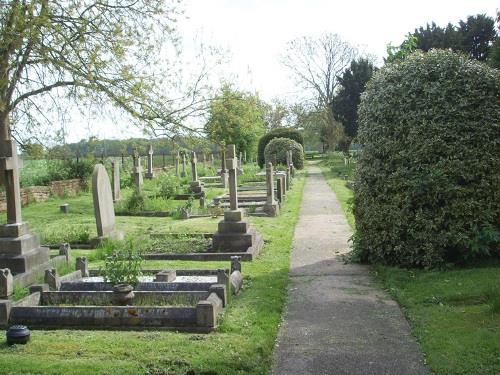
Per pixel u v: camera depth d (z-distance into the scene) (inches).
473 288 284.7
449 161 335.6
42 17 461.4
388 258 367.9
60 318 259.8
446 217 337.7
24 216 754.2
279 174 1053.2
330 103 2329.0
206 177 1320.1
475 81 343.6
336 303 292.4
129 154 1486.2
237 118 581.6
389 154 359.6
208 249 462.0
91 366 202.1
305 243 494.9
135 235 549.6
